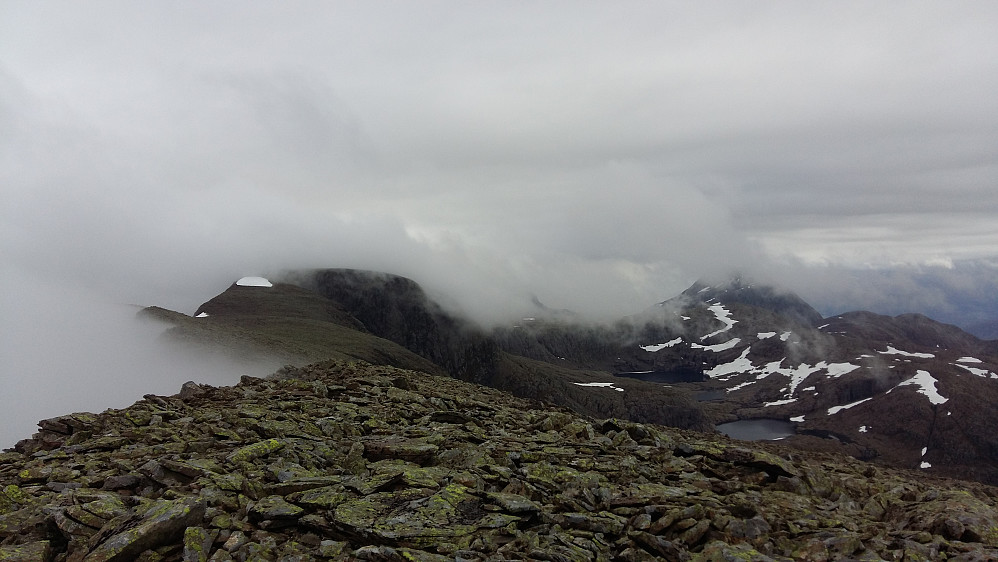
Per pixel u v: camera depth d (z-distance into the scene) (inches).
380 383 1859.0
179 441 1097.4
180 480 898.1
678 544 733.3
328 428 1227.2
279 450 1026.7
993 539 765.9
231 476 894.4
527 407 1985.7
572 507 845.2
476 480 901.8
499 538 735.7
